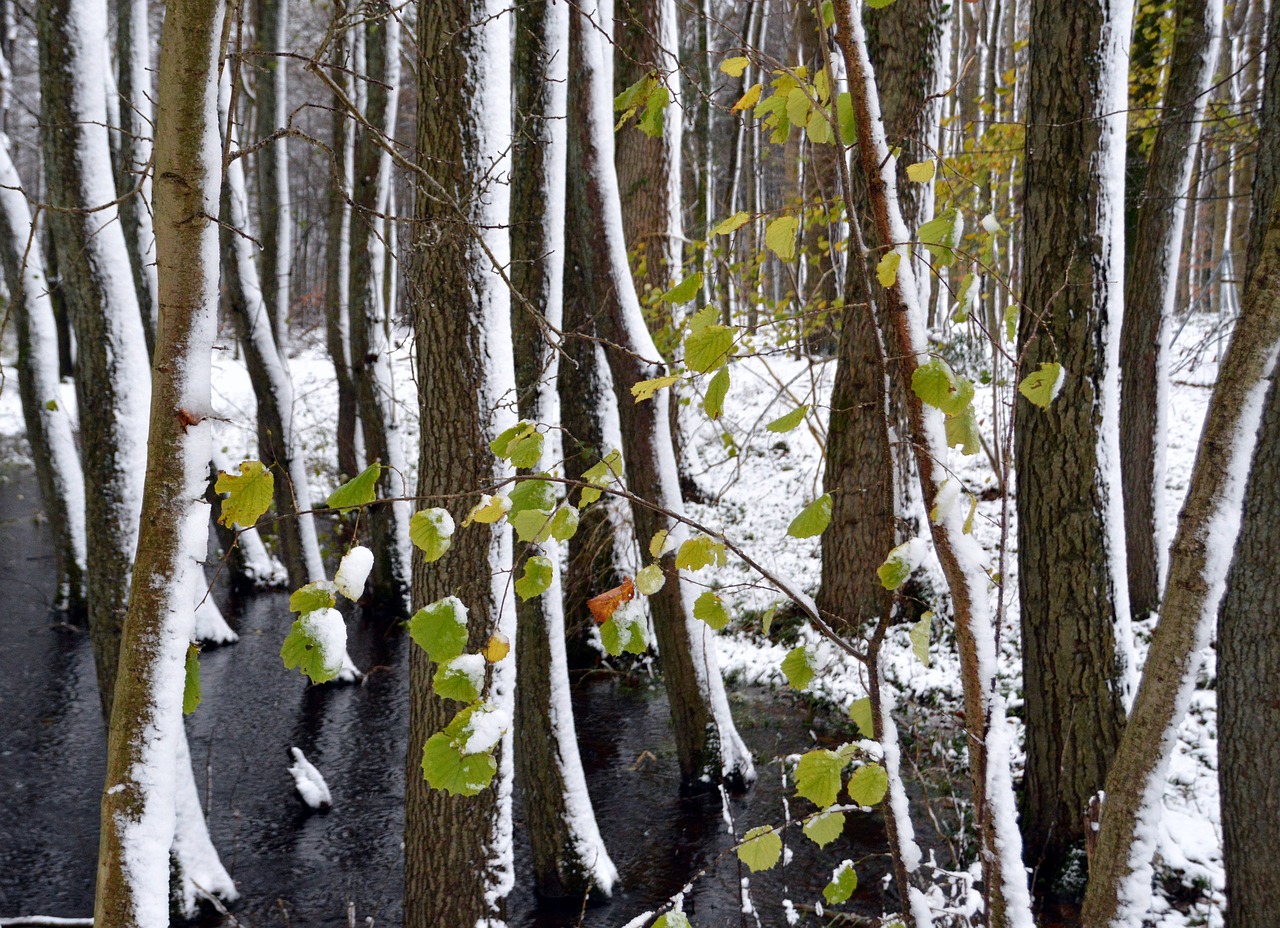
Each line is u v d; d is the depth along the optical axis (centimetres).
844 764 183
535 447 180
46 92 511
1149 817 182
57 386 1089
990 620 184
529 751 543
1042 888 485
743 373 1468
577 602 926
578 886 539
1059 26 433
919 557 176
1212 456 171
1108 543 466
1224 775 350
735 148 1463
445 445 411
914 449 180
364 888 567
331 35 206
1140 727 181
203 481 165
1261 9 1188
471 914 432
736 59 203
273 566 1252
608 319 629
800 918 503
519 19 554
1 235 1002
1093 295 443
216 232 162
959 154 771
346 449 1217
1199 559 172
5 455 1848
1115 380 459
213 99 156
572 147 637
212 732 806
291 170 2797
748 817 629
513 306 557
